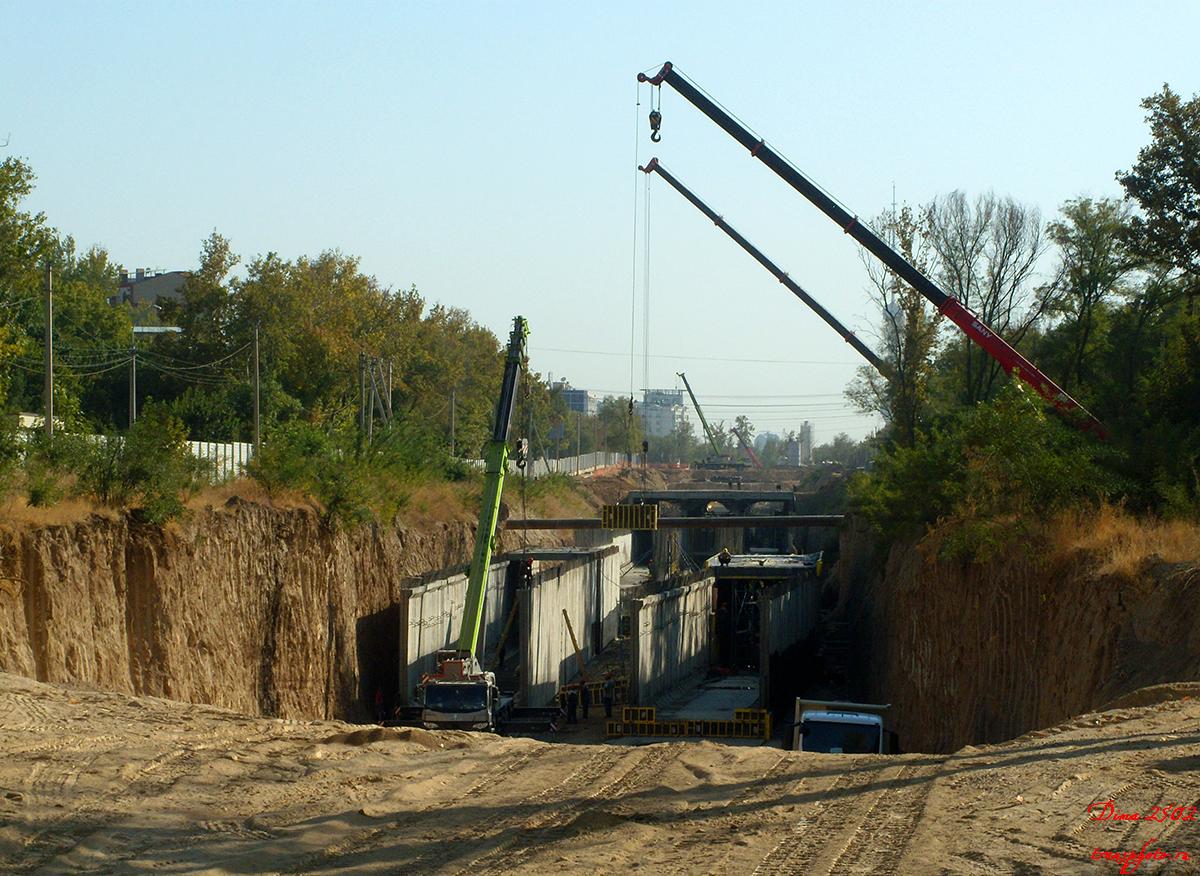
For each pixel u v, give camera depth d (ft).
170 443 127.34
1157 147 147.33
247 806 41.78
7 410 132.16
